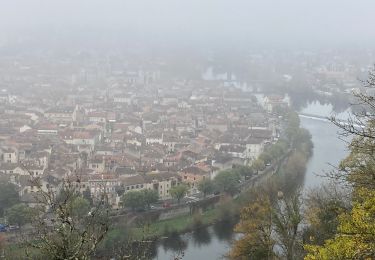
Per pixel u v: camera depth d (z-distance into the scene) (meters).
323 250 64.19
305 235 119.69
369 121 71.94
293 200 145.25
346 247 61.34
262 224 133.50
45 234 60.38
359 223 61.75
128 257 74.25
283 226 126.50
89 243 60.81
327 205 104.50
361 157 81.31
